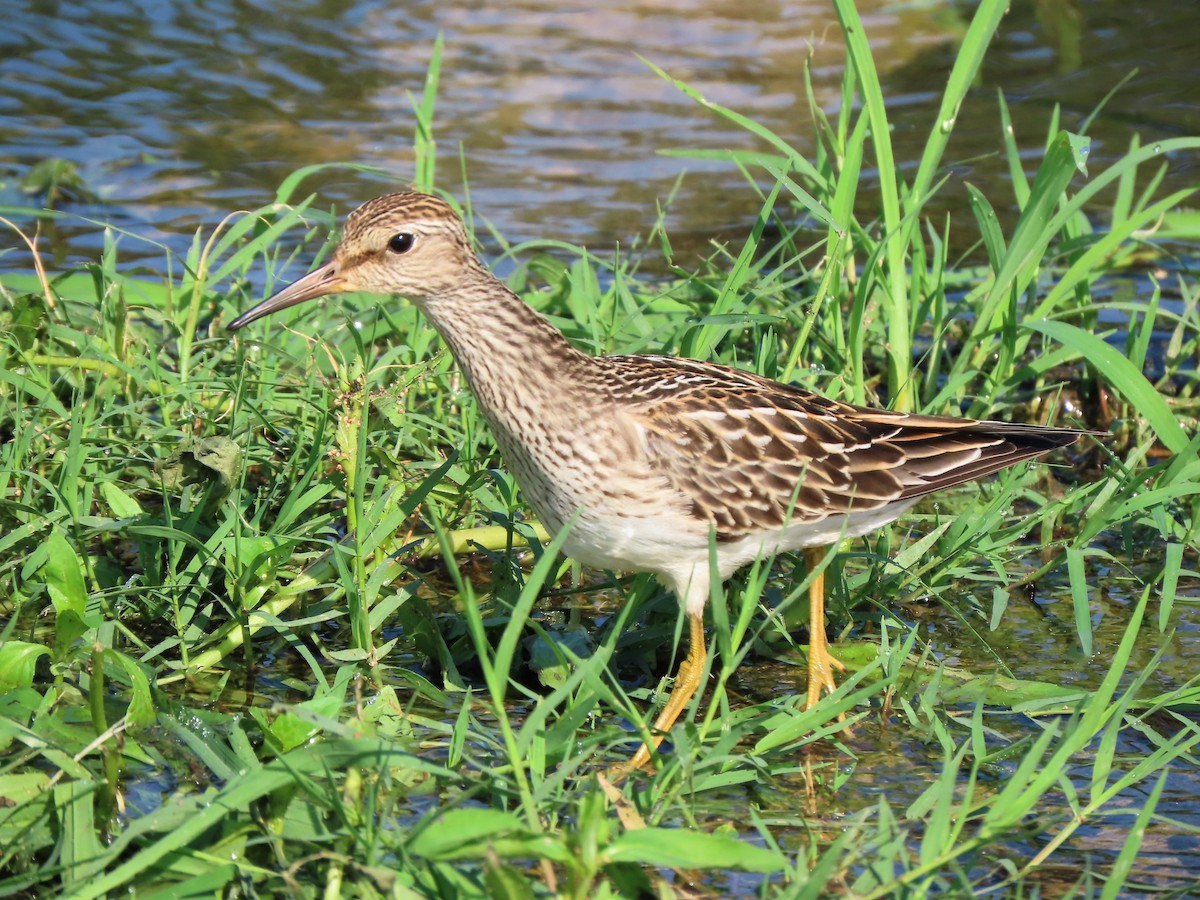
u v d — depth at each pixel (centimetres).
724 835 775
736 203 1777
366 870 740
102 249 1612
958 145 1889
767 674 1084
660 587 1108
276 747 849
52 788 817
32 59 2091
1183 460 1095
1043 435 1077
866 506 1047
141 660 999
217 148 1861
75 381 1246
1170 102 1983
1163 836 872
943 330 1319
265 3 2311
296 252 1443
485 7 2314
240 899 791
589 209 1744
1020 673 1061
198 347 1348
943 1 2334
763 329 1283
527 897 704
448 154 1867
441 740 952
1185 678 1050
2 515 1088
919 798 875
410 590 1043
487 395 1034
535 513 1052
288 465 1157
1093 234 1359
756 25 2261
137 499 1185
